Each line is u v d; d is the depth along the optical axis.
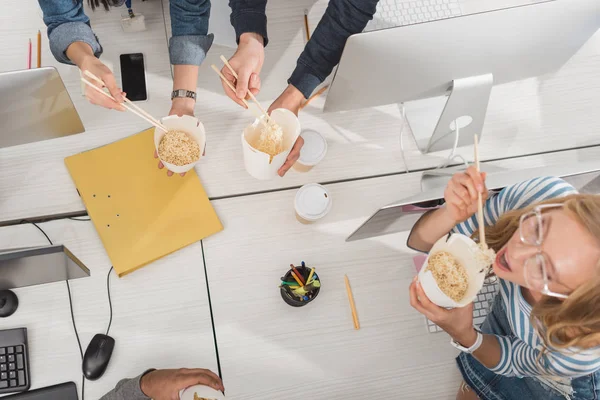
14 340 1.30
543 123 1.60
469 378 1.37
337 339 1.40
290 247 1.45
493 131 1.59
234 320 1.39
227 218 1.46
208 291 1.40
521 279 0.98
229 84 1.29
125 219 1.41
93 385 1.32
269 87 1.57
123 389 1.23
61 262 1.08
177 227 1.42
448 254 1.06
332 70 1.55
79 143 1.47
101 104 1.30
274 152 1.23
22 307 1.35
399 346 1.41
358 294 1.43
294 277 1.34
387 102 1.39
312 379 1.37
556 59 1.34
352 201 1.50
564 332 0.99
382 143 1.56
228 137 1.52
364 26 1.32
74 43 1.35
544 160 1.57
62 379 1.31
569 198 0.95
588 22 1.18
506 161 1.56
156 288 1.39
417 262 1.46
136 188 1.44
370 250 1.47
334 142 1.55
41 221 1.41
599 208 0.88
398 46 1.13
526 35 1.18
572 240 0.88
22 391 1.29
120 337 1.35
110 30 1.56
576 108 1.62
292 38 1.62
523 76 1.39
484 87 1.32
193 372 1.24
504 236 1.13
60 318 1.35
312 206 1.39
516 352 1.25
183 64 1.41
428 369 1.40
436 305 1.08
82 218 1.43
